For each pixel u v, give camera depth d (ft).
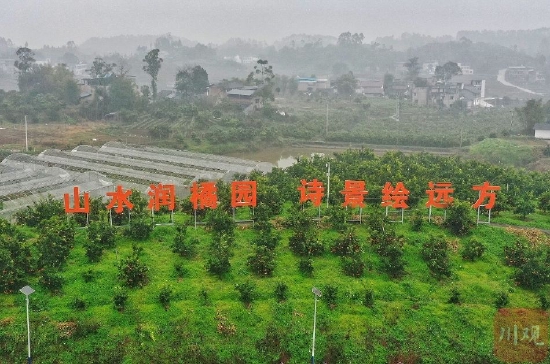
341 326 103.76
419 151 333.62
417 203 162.61
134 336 99.14
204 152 327.88
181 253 125.49
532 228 150.00
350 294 111.86
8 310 102.99
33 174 211.61
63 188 184.44
